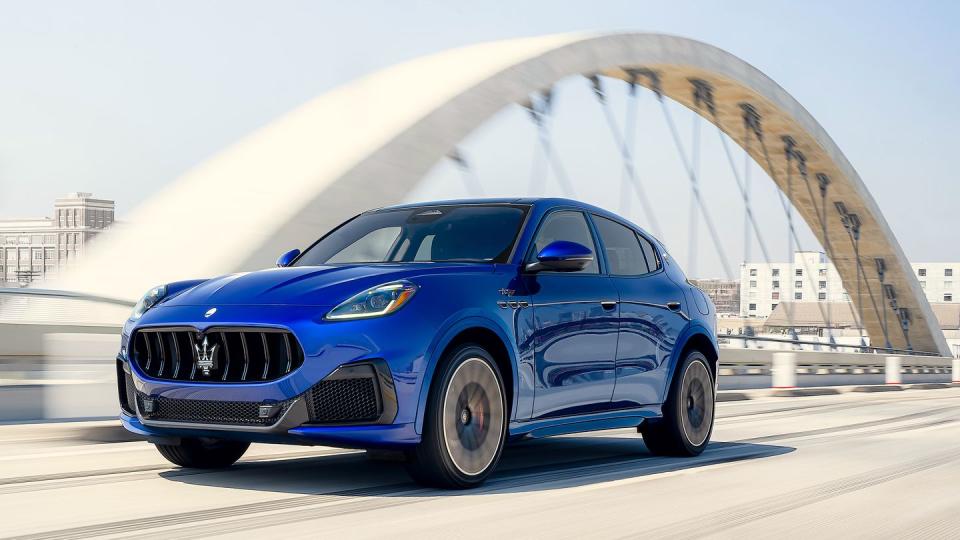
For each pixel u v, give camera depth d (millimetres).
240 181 16531
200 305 4473
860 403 13234
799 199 40781
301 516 3787
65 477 4750
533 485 4676
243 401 4207
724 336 20016
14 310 7273
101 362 7047
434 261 4988
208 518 3730
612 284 5496
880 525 3840
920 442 7121
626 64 26844
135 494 4277
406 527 3590
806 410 11383
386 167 17016
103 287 14547
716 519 3887
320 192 16000
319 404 4152
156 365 4520
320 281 4484
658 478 5027
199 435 4383
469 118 18953
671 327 5902
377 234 5379
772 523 3830
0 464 5191
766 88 33969
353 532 3488
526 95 20906
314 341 4156
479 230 5148
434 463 4352
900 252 42719
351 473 4977
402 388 4215
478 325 4504
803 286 140625
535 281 4926
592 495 4406
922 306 43594
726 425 8836
